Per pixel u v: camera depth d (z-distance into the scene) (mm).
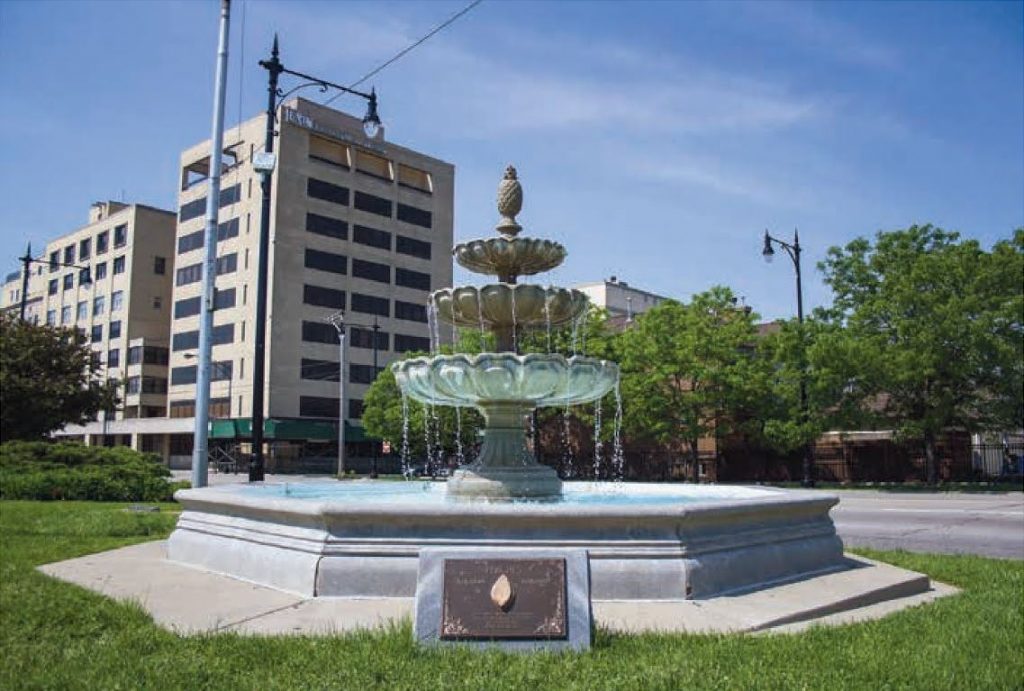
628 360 35281
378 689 4418
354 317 65312
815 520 8727
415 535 6887
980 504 21875
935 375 28672
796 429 31047
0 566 8633
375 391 48656
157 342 72875
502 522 6785
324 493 11438
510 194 10625
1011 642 5586
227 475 51906
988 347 27438
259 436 19297
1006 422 28984
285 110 62656
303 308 62031
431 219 72625
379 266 67812
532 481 9594
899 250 31438
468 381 9047
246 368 60812
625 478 42250
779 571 7770
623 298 70500
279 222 61156
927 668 4883
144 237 74688
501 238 9883
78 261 82000
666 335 35000
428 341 70688
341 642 5340
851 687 4500
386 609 6312
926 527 15852
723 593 6996
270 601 6707
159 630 5785
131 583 7633
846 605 6938
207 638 5523
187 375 66562
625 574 6703
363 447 64688
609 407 35438
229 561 8070
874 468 36469
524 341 31766
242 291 62094
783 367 34656
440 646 5113
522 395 9258
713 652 5109
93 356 36000
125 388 71812
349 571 6789
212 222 15539
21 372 32031
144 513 14250
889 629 5938
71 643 5531
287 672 4738
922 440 33844
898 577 8086
